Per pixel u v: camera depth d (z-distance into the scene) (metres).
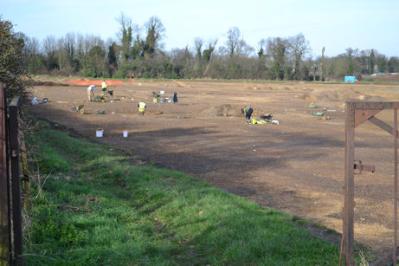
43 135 20.66
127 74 104.50
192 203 10.30
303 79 113.00
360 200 12.41
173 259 7.30
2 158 5.05
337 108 47.53
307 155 20.19
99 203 9.95
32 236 7.04
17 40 13.91
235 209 9.67
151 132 27.09
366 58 134.12
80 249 6.86
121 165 14.71
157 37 113.19
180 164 17.17
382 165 18.17
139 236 7.93
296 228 8.44
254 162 18.06
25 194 7.90
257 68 111.31
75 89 65.88
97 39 111.12
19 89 13.53
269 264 6.89
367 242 8.54
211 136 25.97
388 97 59.69
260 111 41.84
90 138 23.80
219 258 7.33
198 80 102.19
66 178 12.17
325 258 7.07
